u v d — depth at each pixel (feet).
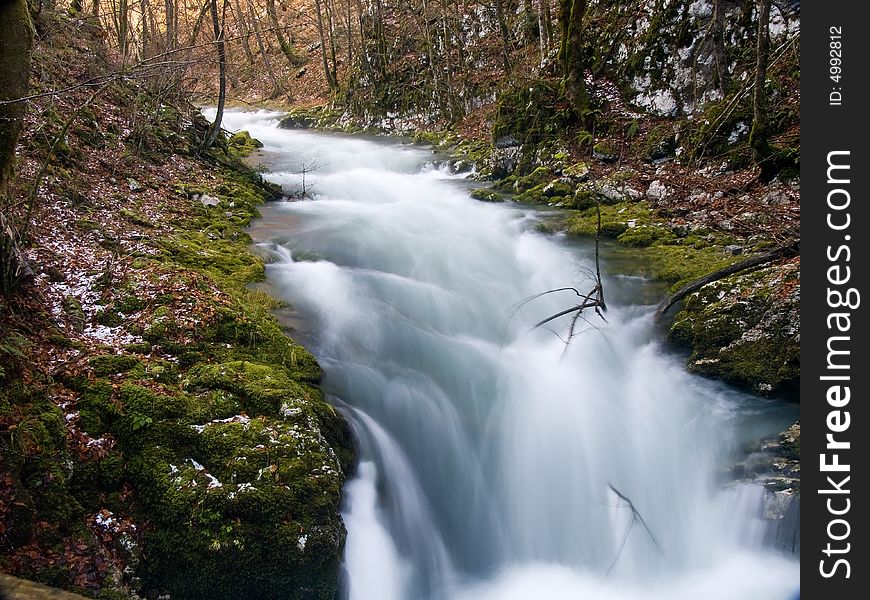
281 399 17.48
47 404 15.29
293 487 15.25
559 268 31.83
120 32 52.37
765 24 35.19
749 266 26.71
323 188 46.34
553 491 22.36
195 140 45.75
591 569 20.62
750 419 22.57
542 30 65.36
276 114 93.30
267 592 14.53
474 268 32.22
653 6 48.98
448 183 50.67
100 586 13.47
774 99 39.93
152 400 16.20
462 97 71.61
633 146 45.65
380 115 79.10
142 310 20.42
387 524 18.88
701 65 44.88
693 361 24.73
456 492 21.39
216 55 44.37
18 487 13.32
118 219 28.60
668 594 19.61
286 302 25.34
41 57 37.06
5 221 17.80
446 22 74.23
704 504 21.83
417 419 21.68
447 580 19.66
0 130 17.85
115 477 14.90
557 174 45.39
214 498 14.58
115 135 38.17
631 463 22.98
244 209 37.01
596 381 24.91
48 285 20.81
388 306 26.89
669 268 30.01
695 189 37.70
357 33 100.07
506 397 23.89
